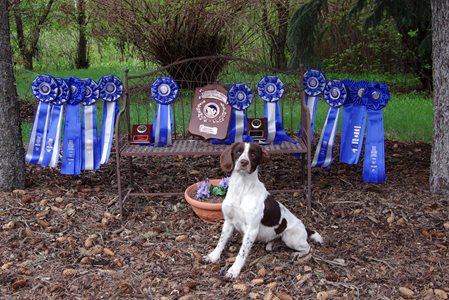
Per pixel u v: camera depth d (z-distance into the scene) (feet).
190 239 12.55
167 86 14.82
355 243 12.27
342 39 44.57
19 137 15.57
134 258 11.60
